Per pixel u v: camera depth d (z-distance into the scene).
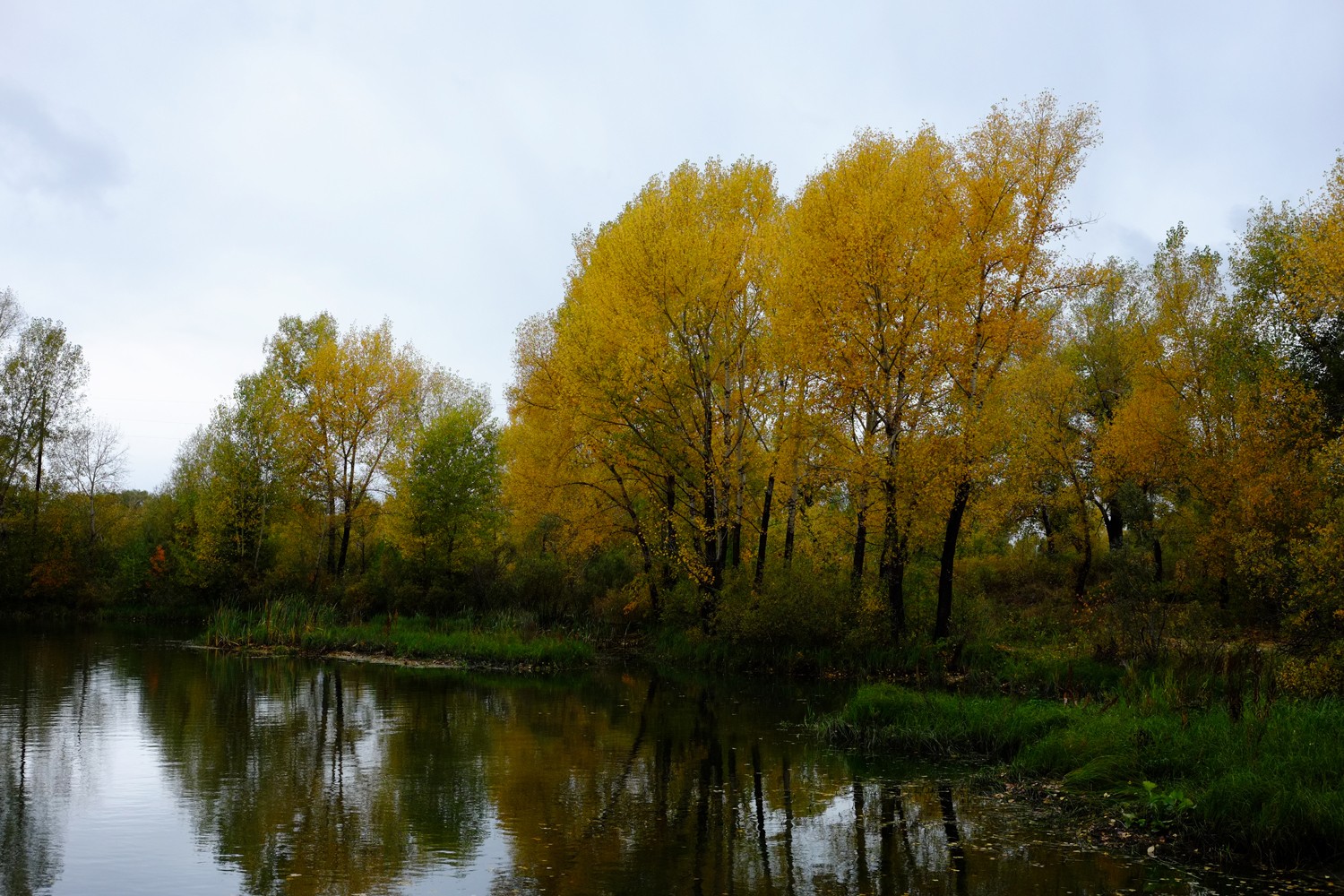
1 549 39.94
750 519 24.69
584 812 8.97
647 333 20.78
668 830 8.36
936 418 18.28
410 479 32.25
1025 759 10.74
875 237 17.56
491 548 33.34
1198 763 9.05
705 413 22.28
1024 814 8.98
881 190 18.16
